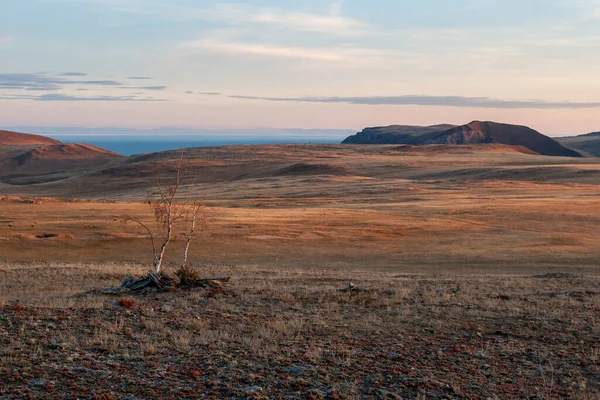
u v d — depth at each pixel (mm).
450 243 48250
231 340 11492
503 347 11516
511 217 62562
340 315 14641
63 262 36469
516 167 150000
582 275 29828
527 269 36250
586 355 11008
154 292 18172
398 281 25344
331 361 10156
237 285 21203
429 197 90062
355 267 37406
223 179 173500
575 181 121312
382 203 82125
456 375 9656
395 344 11602
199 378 9016
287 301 16688
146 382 8727
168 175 180500
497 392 8852
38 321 12352
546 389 8969
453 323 13773
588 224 58219
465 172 149250
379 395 8539
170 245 44031
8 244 41562
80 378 8820
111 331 11812
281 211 65562
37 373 8953
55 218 53938
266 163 199875
